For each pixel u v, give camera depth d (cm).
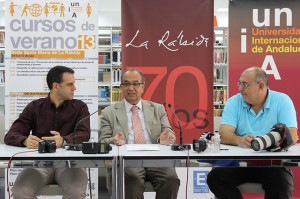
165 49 377
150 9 376
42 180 242
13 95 367
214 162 204
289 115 266
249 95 265
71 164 200
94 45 369
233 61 382
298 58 382
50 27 366
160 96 379
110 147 220
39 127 273
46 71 367
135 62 376
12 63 366
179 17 376
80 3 367
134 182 249
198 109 379
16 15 365
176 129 378
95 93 369
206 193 371
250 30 381
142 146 244
